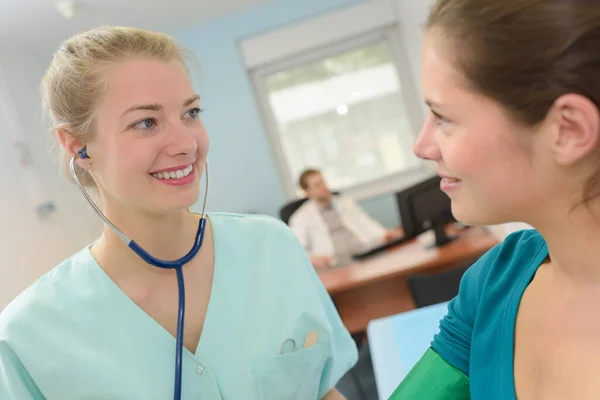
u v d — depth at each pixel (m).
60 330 0.88
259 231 1.05
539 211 0.50
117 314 0.89
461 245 2.76
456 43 0.48
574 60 0.42
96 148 0.84
